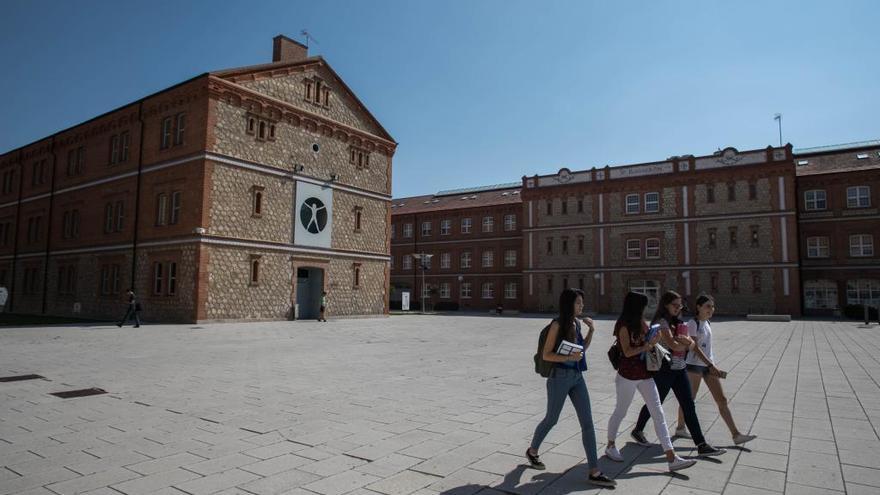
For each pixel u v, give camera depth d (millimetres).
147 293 28453
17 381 10617
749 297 43562
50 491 5043
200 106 27453
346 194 35594
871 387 10633
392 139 39812
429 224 64750
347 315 35062
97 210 32844
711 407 8898
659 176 47781
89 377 11125
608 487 5258
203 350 16141
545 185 53281
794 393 10023
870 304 41688
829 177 44281
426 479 5449
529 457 5840
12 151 41344
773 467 5875
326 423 7625
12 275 39906
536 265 53094
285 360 14234
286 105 31406
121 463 5859
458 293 61438
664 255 47156
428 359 14891
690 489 5234
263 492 5051
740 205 44531
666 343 6449
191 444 6566
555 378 5645
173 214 28109
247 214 28828
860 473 5648
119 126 32031
